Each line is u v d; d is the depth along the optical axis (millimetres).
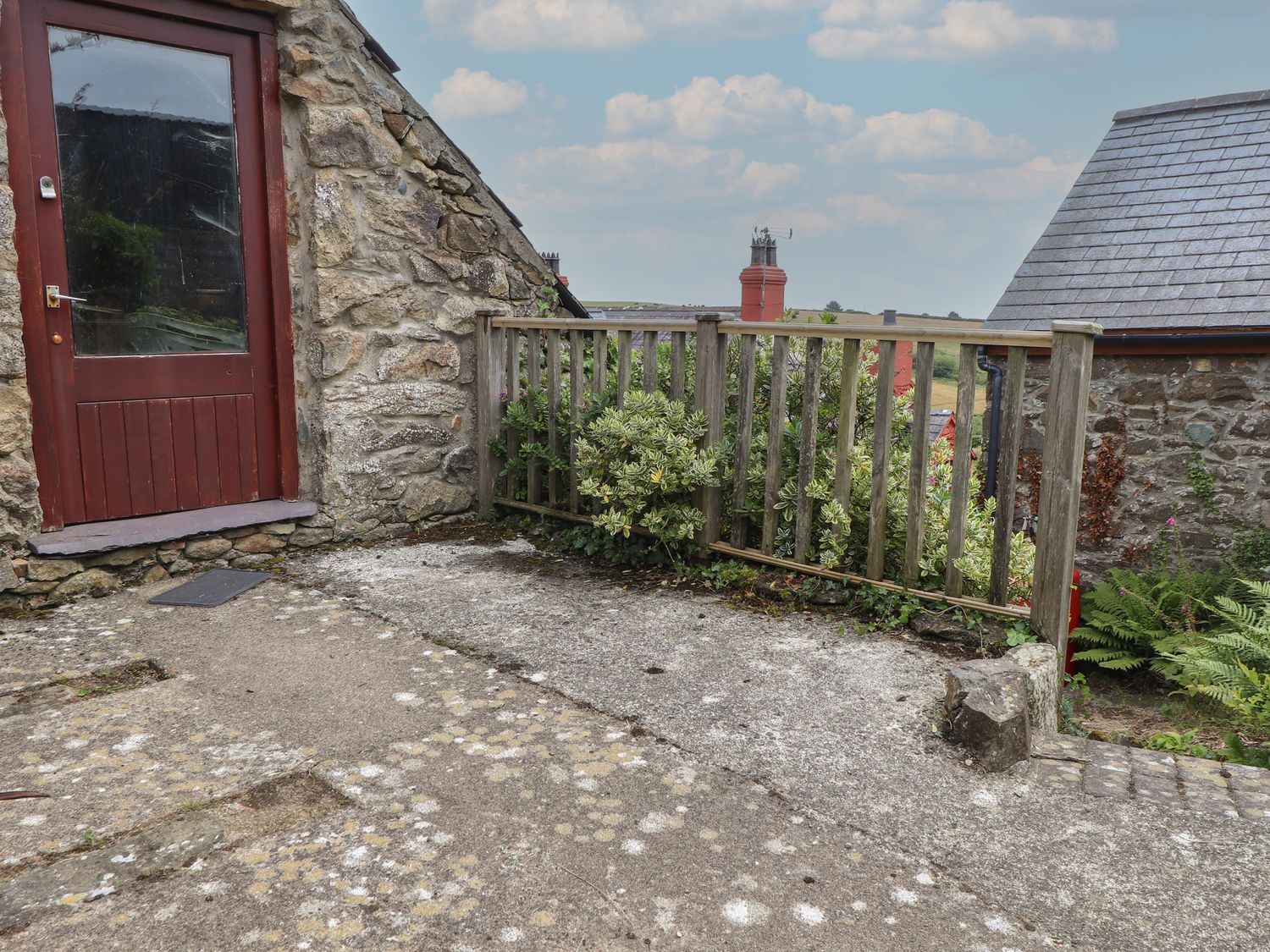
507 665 3160
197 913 1850
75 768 2428
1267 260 7660
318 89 4359
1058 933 1868
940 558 3564
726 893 1965
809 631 3508
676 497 4270
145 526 4031
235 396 4426
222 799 2287
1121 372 7742
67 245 3834
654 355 4297
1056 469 3168
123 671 3104
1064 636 3307
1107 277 8297
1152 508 7715
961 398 3365
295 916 1851
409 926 1832
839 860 2098
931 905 1943
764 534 4027
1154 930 1880
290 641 3359
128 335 4066
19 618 3568
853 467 3787
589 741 2625
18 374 3605
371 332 4684
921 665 3188
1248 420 7289
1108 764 2594
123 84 3932
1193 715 6066
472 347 5152
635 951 1779
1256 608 6836
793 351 4566
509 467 5051
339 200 4465
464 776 2422
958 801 2365
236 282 4395
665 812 2268
